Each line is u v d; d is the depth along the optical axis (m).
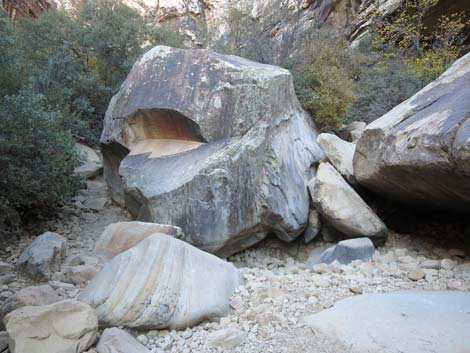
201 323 2.94
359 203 5.23
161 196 4.88
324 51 9.35
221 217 4.85
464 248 4.84
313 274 4.07
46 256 3.92
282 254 5.63
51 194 5.07
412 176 4.20
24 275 3.84
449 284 3.47
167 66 6.08
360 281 3.70
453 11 10.73
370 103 8.73
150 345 2.64
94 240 5.12
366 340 2.50
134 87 6.14
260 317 2.88
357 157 5.38
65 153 5.43
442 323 2.59
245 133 5.33
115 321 2.74
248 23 11.09
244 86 5.50
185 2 20.36
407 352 2.35
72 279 3.77
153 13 20.14
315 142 6.69
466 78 4.25
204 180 4.85
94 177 7.81
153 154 5.62
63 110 7.24
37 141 4.82
